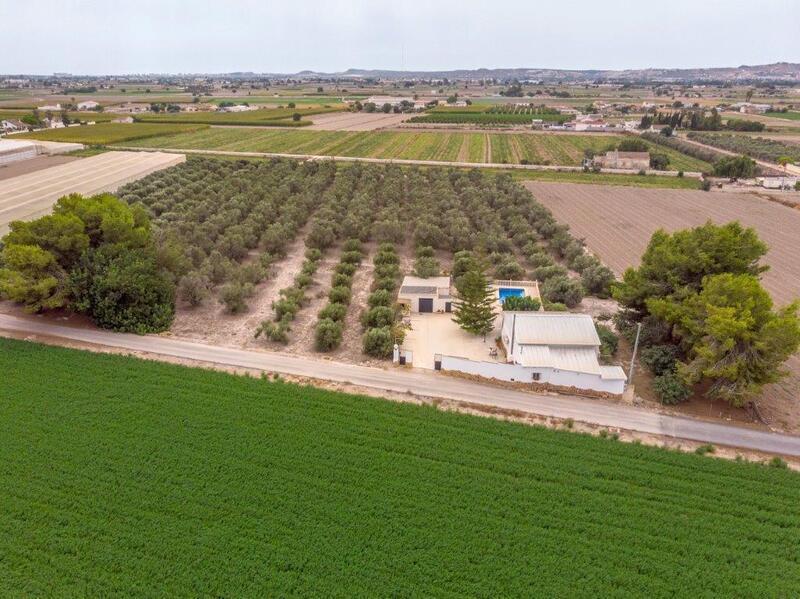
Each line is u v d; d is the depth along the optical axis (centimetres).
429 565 2600
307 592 2455
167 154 12269
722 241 4497
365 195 9038
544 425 3728
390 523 2825
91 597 2409
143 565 2564
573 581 2538
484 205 8731
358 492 3025
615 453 3412
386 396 4041
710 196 10731
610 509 2955
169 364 4325
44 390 3894
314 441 3438
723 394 3816
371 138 17038
